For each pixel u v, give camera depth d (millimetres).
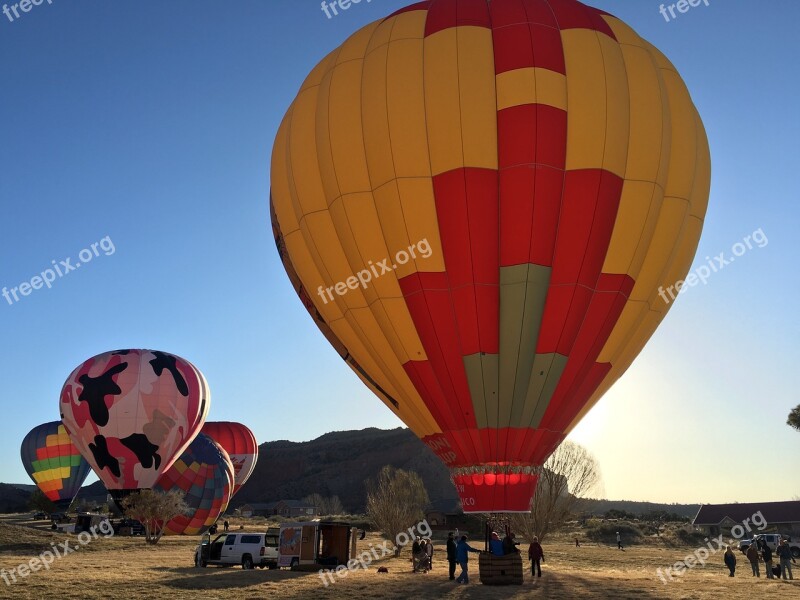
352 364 19469
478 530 61250
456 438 17375
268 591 18125
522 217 16484
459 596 16875
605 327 17250
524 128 16531
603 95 17031
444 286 16812
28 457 60250
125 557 33188
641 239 17297
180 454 45938
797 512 75062
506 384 16844
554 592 17656
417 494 44750
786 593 17953
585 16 18297
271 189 20516
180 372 45656
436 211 16703
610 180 16828
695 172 18562
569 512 38188
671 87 18828
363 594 17406
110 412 43000
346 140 17641
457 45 17234
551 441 17344
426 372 17359
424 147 16734
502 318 16750
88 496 199000
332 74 18656
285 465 191625
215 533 52062
